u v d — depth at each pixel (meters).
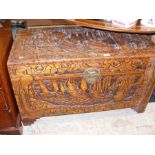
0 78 0.94
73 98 1.17
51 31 1.24
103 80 1.11
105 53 1.04
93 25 1.00
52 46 1.08
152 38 1.20
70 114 1.29
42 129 1.24
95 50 1.06
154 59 1.07
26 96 1.09
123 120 1.31
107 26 1.00
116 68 1.07
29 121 1.23
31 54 1.01
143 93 1.24
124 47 1.10
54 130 1.23
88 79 1.08
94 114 1.35
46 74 1.02
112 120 1.31
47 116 1.28
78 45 1.10
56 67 1.00
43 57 0.99
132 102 1.29
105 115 1.35
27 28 1.28
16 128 1.14
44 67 0.99
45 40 1.14
